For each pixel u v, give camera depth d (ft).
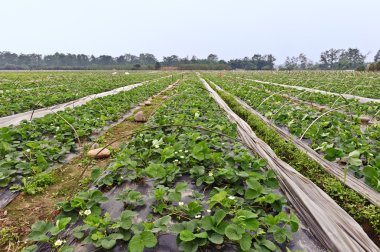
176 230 8.82
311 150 18.39
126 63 417.90
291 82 81.61
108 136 22.76
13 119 27.73
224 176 13.00
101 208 11.28
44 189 13.55
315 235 10.35
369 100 41.91
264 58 367.25
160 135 18.08
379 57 337.11
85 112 27.61
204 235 8.17
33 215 11.46
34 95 41.04
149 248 8.96
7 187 13.23
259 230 9.04
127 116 30.86
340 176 14.78
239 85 69.21
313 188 12.92
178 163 14.47
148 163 14.74
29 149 15.81
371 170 12.87
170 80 93.56
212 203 10.19
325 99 39.40
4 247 9.66
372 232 11.16
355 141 17.46
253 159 14.33
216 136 19.19
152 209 11.00
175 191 10.93
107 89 57.41
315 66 355.36
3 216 11.35
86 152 18.44
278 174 14.20
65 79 90.17
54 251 8.91
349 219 11.02
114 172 13.83
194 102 33.47
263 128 24.40
